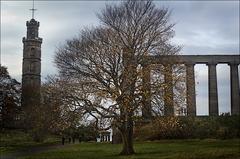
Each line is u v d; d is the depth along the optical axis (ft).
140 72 161.48
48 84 173.78
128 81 161.89
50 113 174.19
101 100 161.38
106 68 167.94
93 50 171.63
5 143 294.05
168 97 162.50
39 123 214.48
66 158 162.40
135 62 169.17
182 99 167.22
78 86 164.96
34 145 280.72
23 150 227.81
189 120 287.07
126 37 173.88
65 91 165.58
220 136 288.51
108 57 169.17
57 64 194.80
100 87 165.78
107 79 166.91
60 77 172.35
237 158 134.51
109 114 162.81
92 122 163.84
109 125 164.66
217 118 315.99
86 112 161.99
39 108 230.27
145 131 213.05
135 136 268.82
